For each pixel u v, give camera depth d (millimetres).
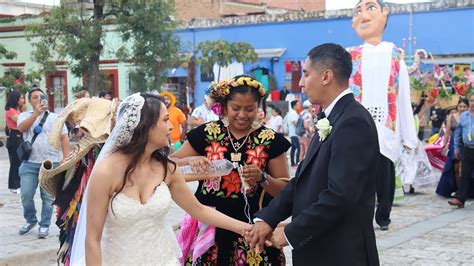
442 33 23281
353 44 25469
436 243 7996
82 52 19672
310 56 3715
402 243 8008
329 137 3564
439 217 9734
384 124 9344
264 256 4301
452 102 20781
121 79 27219
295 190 3738
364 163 3410
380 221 8805
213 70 26156
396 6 24047
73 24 19656
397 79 9617
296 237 3461
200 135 4484
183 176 3914
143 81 20359
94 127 5352
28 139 8336
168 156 4164
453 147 11352
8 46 29516
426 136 20609
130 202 3512
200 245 4332
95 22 19625
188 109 22922
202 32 28547
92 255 3455
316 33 26188
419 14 23625
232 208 4395
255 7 36688
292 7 38969
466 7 22734
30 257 7426
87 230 3490
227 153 4430
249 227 3977
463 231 8703
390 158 9133
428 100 17297
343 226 3498
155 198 3600
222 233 4348
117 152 3561
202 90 27219
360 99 9578
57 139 5816
